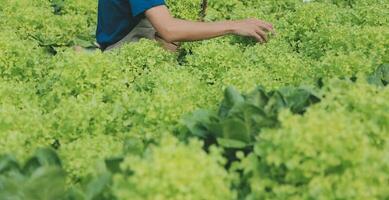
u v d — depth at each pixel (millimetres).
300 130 3684
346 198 3545
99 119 5160
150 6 6770
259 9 9094
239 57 6875
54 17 8609
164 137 3646
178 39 6828
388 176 3682
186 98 5293
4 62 6664
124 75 6285
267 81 5871
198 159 3477
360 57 6398
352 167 3686
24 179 3867
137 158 3549
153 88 5957
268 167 3863
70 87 6008
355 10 9039
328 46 7469
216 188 3451
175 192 3375
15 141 4578
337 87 4918
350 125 3809
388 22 8594
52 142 4953
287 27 8328
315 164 3650
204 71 6773
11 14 8500
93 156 4508
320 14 8352
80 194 3832
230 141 4309
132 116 5273
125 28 7488
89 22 9359
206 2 8594
